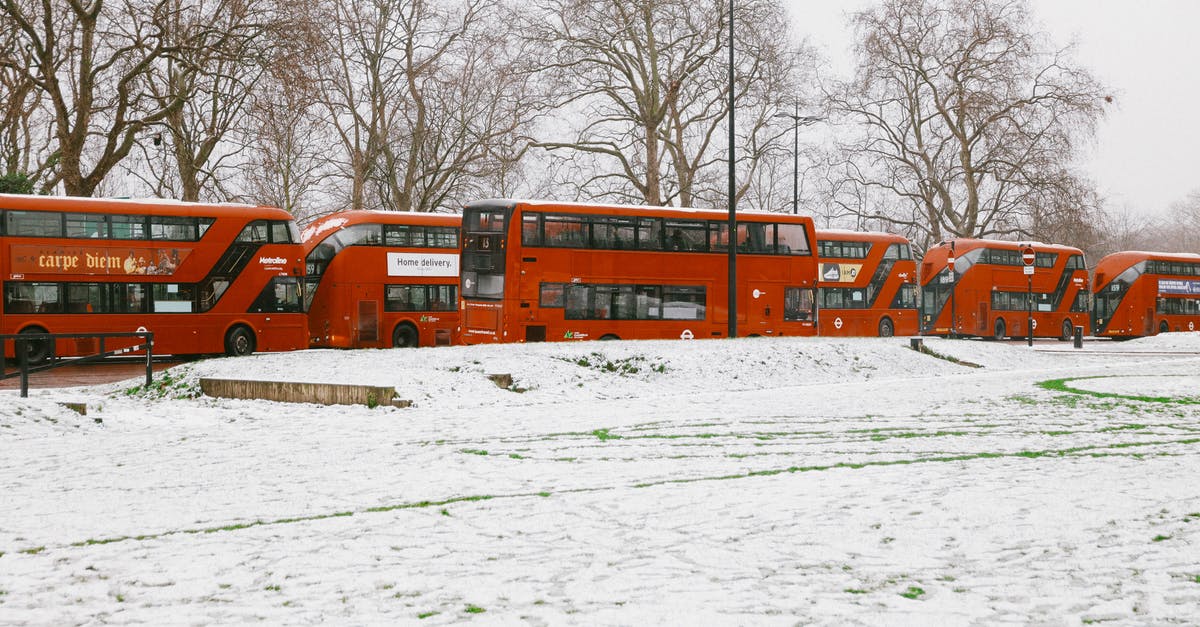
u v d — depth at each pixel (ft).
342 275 117.08
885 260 151.74
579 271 100.89
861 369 87.45
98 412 53.62
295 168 164.04
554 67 152.15
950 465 31.27
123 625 15.85
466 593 17.31
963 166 185.78
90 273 97.04
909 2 180.75
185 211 102.01
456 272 122.83
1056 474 29.17
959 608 15.97
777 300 111.65
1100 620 15.28
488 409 56.59
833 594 16.90
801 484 27.91
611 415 51.49
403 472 32.24
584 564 19.25
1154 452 34.53
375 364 72.13
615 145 160.66
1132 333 182.60
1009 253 168.55
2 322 93.61
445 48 156.46
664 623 15.31
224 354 103.40
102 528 23.81
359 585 18.01
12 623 16.03
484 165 158.40
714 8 150.71
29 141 151.53
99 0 111.14
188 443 42.09
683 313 106.11
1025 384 69.36
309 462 35.29
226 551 20.93
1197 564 18.52
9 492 29.58
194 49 110.93
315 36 116.67
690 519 23.38
